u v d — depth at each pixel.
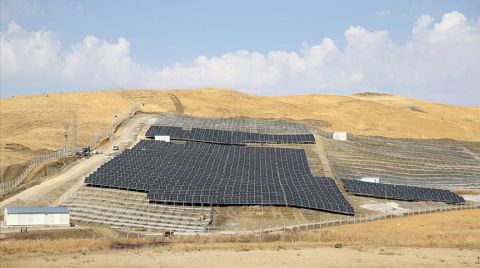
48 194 131.00
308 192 131.88
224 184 134.12
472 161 192.38
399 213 124.19
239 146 174.88
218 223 117.62
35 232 99.19
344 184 143.38
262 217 121.31
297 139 184.75
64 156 169.12
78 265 66.44
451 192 145.75
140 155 153.00
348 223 115.12
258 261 69.31
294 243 88.12
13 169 167.38
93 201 127.25
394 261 69.31
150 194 125.94
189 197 125.38
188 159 152.75
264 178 142.25
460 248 82.56
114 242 89.56
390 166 174.62
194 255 74.94
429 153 195.50
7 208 110.88
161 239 94.88
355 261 69.31
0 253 78.00
